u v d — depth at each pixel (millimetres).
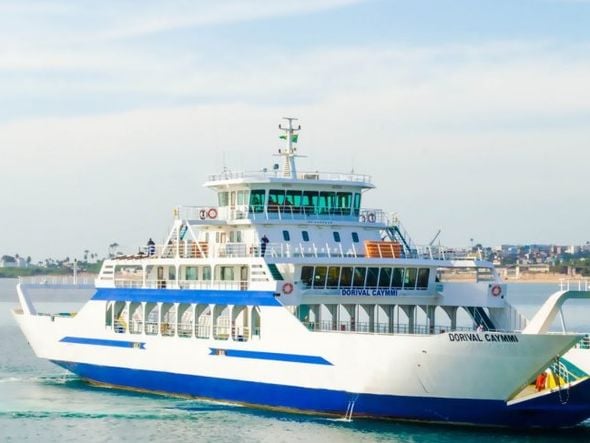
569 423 105938
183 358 123625
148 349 128750
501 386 102312
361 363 105625
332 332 107875
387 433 104438
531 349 100438
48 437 108688
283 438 103125
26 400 129375
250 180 122312
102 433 109812
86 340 138000
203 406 121438
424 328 122438
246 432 106625
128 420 115125
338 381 107500
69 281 160500
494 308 118500
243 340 117000
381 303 117438
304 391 110562
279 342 112375
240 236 124000
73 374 155625
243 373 116250
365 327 122812
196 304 122312
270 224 121625
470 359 101500
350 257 116000
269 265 113938
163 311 127812
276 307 112312
